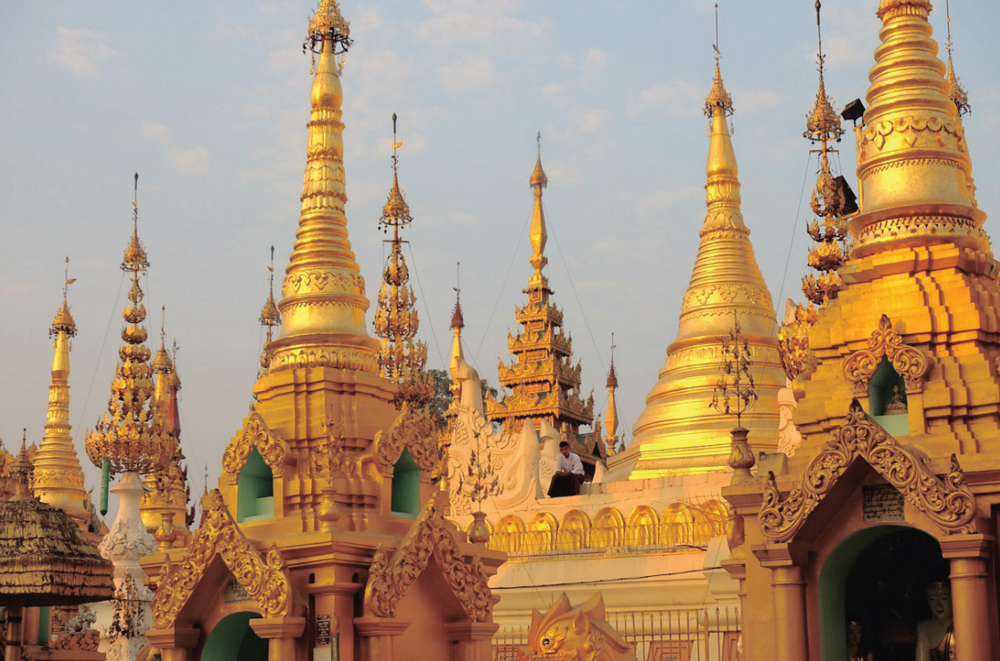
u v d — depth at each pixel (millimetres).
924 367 21781
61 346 43438
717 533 35438
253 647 26609
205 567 25297
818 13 35781
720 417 42344
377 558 24531
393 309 43562
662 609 34875
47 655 25641
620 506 37844
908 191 23578
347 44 30016
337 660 23953
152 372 41625
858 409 21094
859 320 22906
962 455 20906
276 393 27250
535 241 68188
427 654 25422
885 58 24641
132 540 41031
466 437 41531
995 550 20516
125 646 38031
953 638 21438
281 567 24344
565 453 41031
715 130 47469
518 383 66375
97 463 40312
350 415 26797
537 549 37844
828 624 21797
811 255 34125
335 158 29156
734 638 31375
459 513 40625
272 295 46281
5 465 29734
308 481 25875
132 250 41594
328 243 28391
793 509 21469
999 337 22375
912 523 20906
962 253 22828
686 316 45500
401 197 45188
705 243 46500
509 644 35094
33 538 23078
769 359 44062
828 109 34875
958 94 30688
